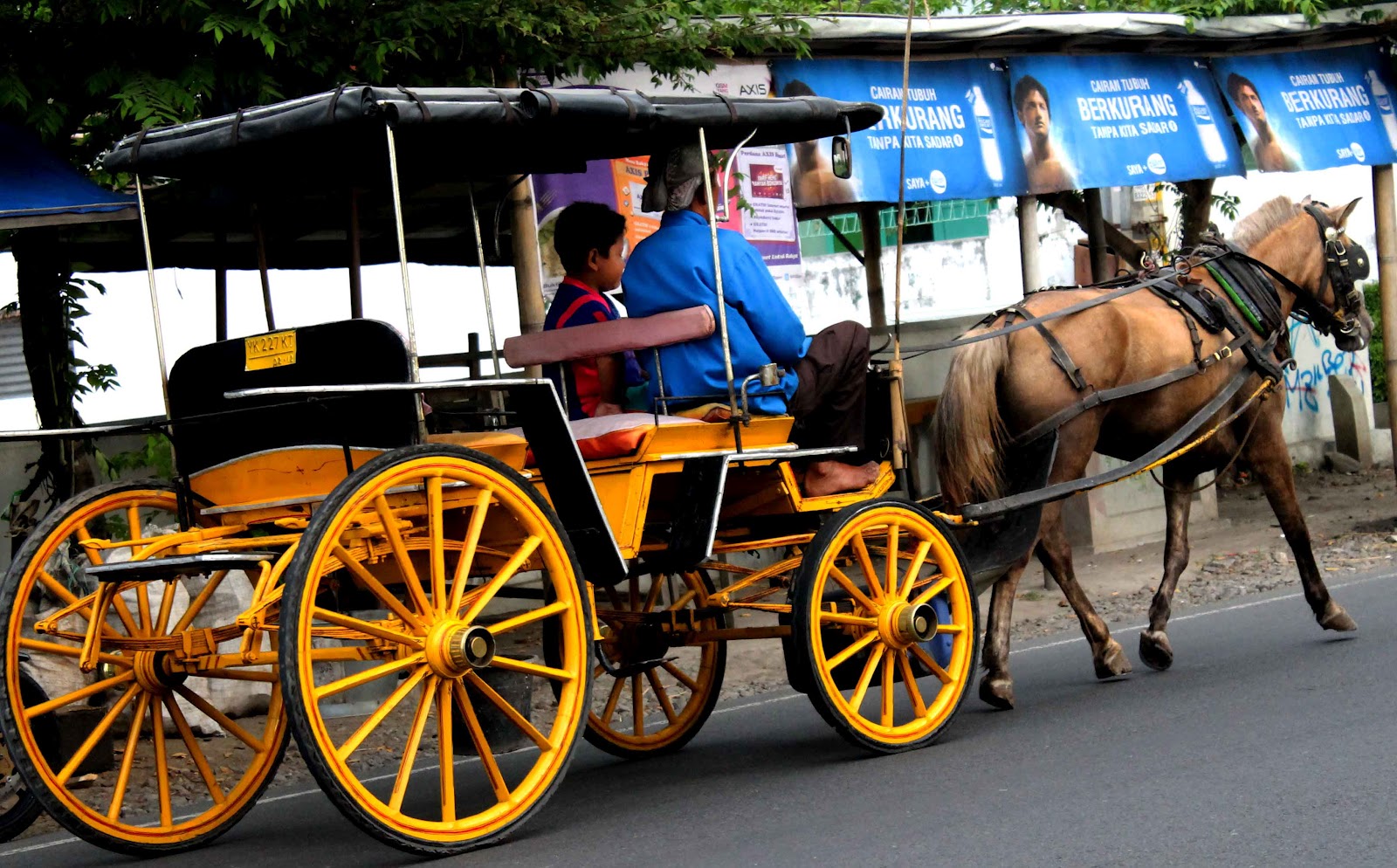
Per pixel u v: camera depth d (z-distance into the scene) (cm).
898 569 987
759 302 920
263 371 832
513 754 1114
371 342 768
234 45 1237
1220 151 1912
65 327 1400
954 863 695
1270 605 1498
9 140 1241
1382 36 2067
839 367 952
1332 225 1305
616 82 1475
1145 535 2094
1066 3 1881
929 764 910
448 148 900
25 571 820
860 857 716
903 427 1002
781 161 1577
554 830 819
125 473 1673
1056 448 1084
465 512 824
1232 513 2284
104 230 1329
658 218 1486
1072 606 1178
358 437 790
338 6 1236
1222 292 1208
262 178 936
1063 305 1120
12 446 1634
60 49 1241
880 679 1041
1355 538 1952
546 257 1556
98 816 824
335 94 767
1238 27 1888
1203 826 726
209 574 898
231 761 1183
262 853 834
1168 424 1162
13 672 804
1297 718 954
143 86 1191
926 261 2962
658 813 845
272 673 895
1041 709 1070
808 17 1545
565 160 1011
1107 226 2275
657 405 917
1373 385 3058
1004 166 1731
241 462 855
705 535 865
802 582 900
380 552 782
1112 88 1844
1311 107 2011
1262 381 1209
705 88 1531
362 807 725
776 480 946
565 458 802
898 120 1659
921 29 1636
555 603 807
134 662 854
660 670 1453
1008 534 1072
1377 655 1149
